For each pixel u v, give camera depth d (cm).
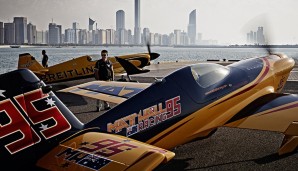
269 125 610
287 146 592
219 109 660
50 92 479
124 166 325
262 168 607
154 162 302
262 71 809
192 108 616
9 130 432
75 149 405
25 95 450
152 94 573
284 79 908
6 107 434
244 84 730
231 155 680
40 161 403
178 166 629
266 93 772
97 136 439
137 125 551
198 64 669
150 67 3036
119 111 540
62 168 364
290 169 601
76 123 495
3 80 436
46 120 462
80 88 947
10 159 425
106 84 980
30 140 444
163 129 580
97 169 328
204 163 641
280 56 969
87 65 1820
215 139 790
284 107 669
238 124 635
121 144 393
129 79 1780
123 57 1952
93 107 1208
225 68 727
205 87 642
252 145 741
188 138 618
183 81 614
